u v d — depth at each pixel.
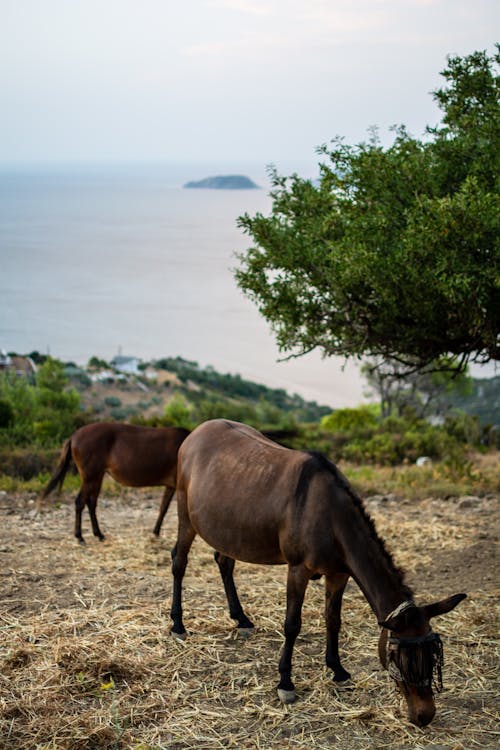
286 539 4.61
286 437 6.27
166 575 7.02
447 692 4.76
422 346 7.24
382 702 4.64
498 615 6.00
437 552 7.89
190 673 5.00
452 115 7.37
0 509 9.78
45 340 194.50
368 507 10.18
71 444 8.40
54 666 4.99
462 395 33.28
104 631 5.58
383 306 6.78
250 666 5.11
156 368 98.88
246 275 7.42
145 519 9.59
